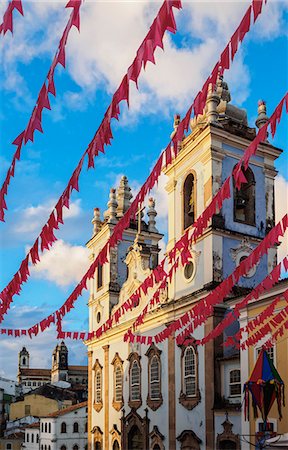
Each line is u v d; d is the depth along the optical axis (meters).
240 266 10.09
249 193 29.09
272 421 18.77
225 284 10.61
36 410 80.31
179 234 30.09
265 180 29.73
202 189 28.34
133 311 34.47
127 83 4.76
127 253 38.06
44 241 7.29
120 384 35.59
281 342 18.97
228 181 8.10
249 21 5.05
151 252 38.47
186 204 30.02
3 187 5.98
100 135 5.39
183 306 28.03
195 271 27.89
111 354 37.56
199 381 25.97
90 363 41.28
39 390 86.81
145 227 40.97
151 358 31.11
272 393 16.02
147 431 30.50
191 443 25.94
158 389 29.97
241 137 28.84
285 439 14.16
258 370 16.23
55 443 58.50
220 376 24.84
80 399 89.50
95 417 39.06
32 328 13.52
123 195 42.94
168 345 29.11
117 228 7.92
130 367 33.88
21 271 8.29
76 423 60.19
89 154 5.68
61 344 122.12
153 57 4.37
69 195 6.72
